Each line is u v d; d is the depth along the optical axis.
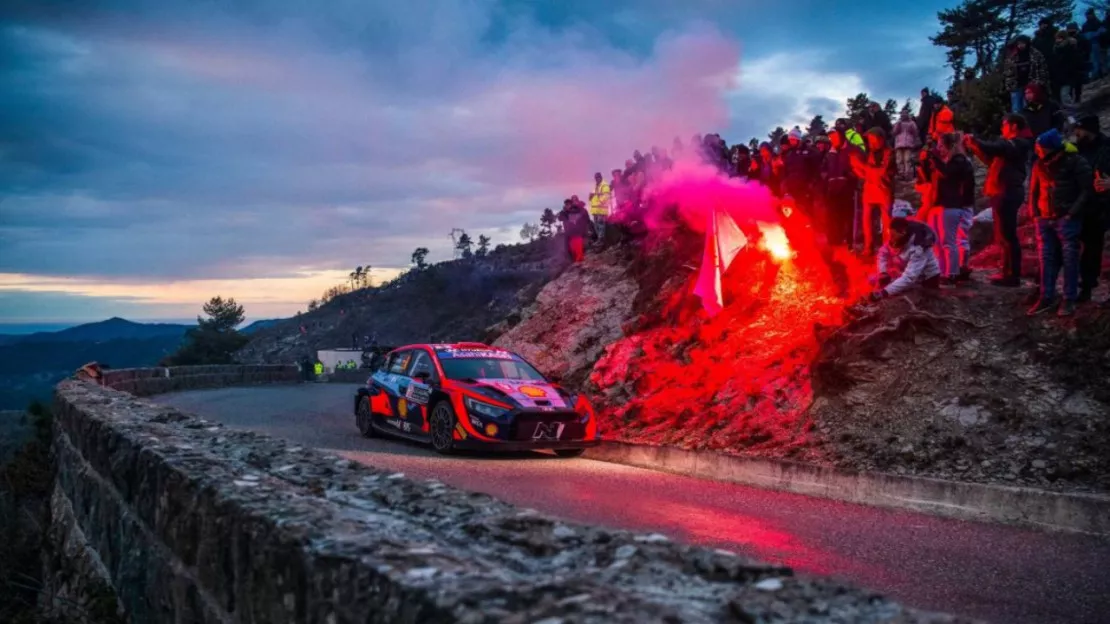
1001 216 12.67
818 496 10.33
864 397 11.52
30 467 14.37
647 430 13.66
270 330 150.25
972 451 9.89
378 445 14.42
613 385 16.38
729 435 12.29
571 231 23.55
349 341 125.25
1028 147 12.57
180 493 4.88
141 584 5.68
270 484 4.52
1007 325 11.60
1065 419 9.85
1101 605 6.04
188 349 76.50
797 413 12.09
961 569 6.95
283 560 3.44
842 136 15.50
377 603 2.78
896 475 9.70
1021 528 8.54
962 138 15.08
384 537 3.33
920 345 11.77
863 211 15.21
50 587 9.55
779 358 13.56
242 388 33.69
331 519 3.65
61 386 15.12
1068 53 21.59
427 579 2.71
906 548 7.65
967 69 24.45
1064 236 11.11
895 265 12.95
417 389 14.17
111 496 7.04
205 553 4.39
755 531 8.27
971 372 11.07
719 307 15.98
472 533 3.54
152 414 8.55
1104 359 10.34
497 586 2.64
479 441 12.88
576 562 3.13
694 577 2.90
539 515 3.76
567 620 2.33
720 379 14.15
